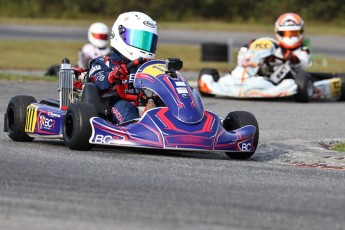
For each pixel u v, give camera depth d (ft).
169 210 61.67
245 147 92.58
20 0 490.08
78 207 61.77
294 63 177.78
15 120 101.19
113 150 92.84
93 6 492.54
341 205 66.33
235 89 170.09
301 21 180.34
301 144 106.93
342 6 500.74
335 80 177.17
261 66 172.86
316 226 58.75
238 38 383.86
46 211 60.39
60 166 78.79
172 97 90.99
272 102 169.37
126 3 490.49
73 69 101.50
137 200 64.69
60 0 492.95
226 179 75.87
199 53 314.14
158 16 498.28
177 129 88.43
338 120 140.15
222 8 509.76
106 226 56.29
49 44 317.01
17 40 326.65
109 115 97.40
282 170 83.92
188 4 508.12
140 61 95.45
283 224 58.90
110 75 95.66
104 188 68.74
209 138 89.20
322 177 80.43
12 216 58.70
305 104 167.43
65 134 92.17
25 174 73.97
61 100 100.58
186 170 80.02
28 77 194.08
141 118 89.71
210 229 56.44
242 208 63.52
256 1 512.63
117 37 99.09
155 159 86.48
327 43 371.56
